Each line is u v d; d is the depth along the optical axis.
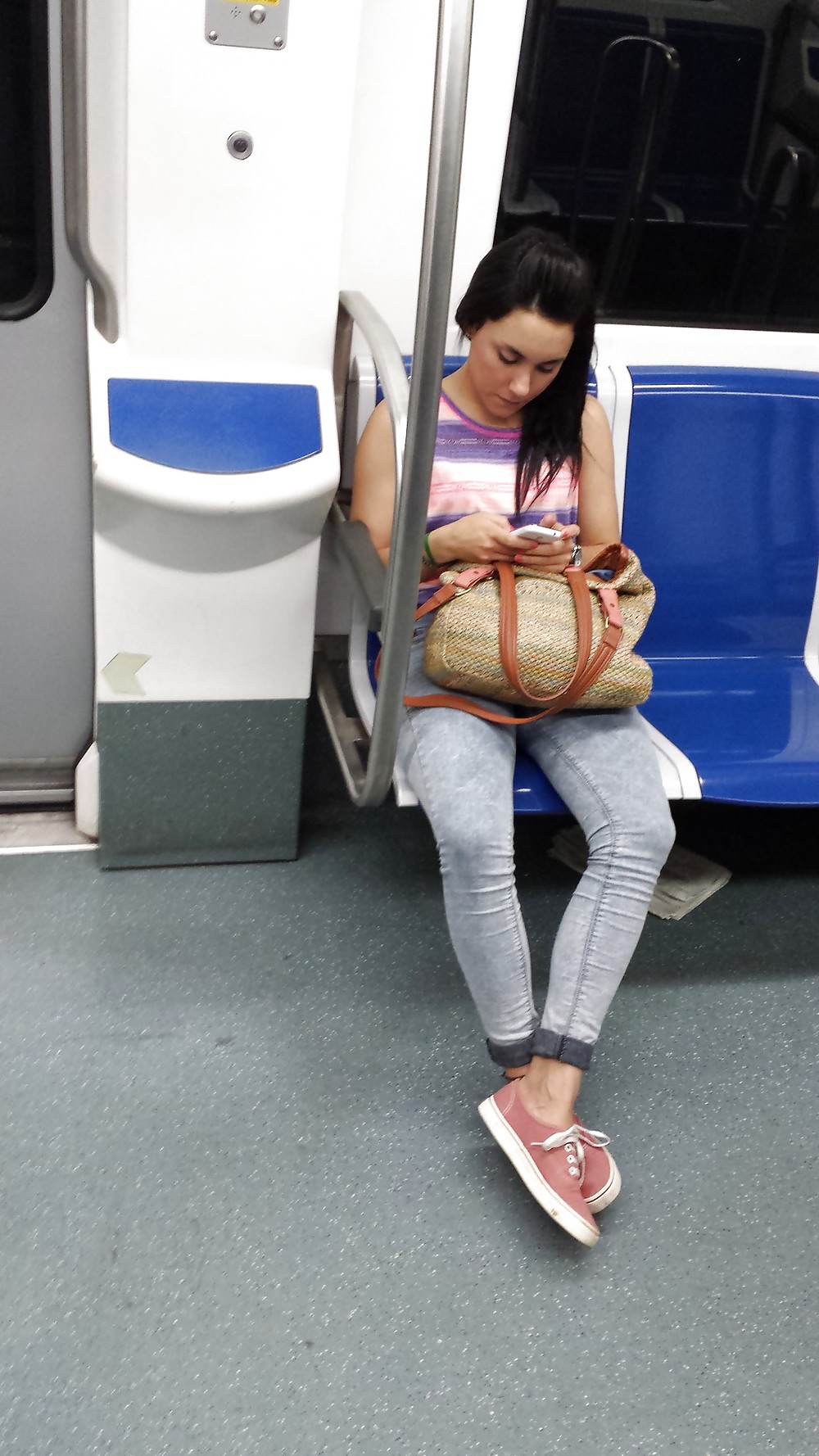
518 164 2.47
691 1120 1.98
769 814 2.72
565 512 2.08
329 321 1.98
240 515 1.96
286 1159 1.82
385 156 2.36
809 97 2.51
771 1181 1.90
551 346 1.83
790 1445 1.55
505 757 1.90
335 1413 1.52
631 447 2.29
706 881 2.47
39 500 2.13
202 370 1.96
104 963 2.11
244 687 2.16
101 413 1.90
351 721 2.29
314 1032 2.04
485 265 1.86
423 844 2.48
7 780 2.39
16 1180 1.74
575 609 1.89
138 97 1.74
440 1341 1.62
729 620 2.43
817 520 2.41
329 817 2.52
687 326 2.66
